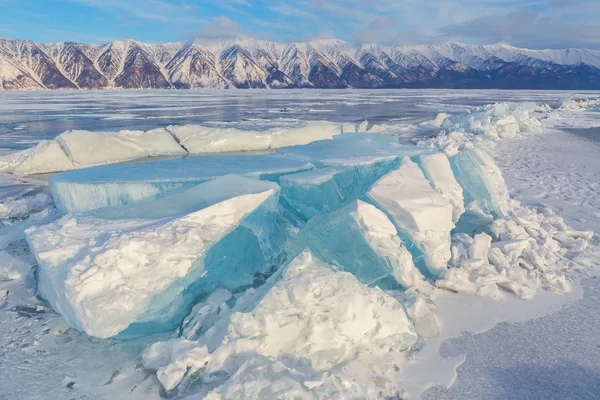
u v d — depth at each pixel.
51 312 4.06
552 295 4.41
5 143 16.38
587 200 8.08
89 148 12.56
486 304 4.22
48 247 3.79
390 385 3.00
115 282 3.36
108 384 3.06
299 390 2.70
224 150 14.34
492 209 6.21
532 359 3.37
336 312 3.30
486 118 19.08
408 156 6.43
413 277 4.35
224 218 4.16
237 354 3.06
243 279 4.46
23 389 2.99
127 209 4.59
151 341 3.61
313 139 15.31
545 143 15.71
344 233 4.46
